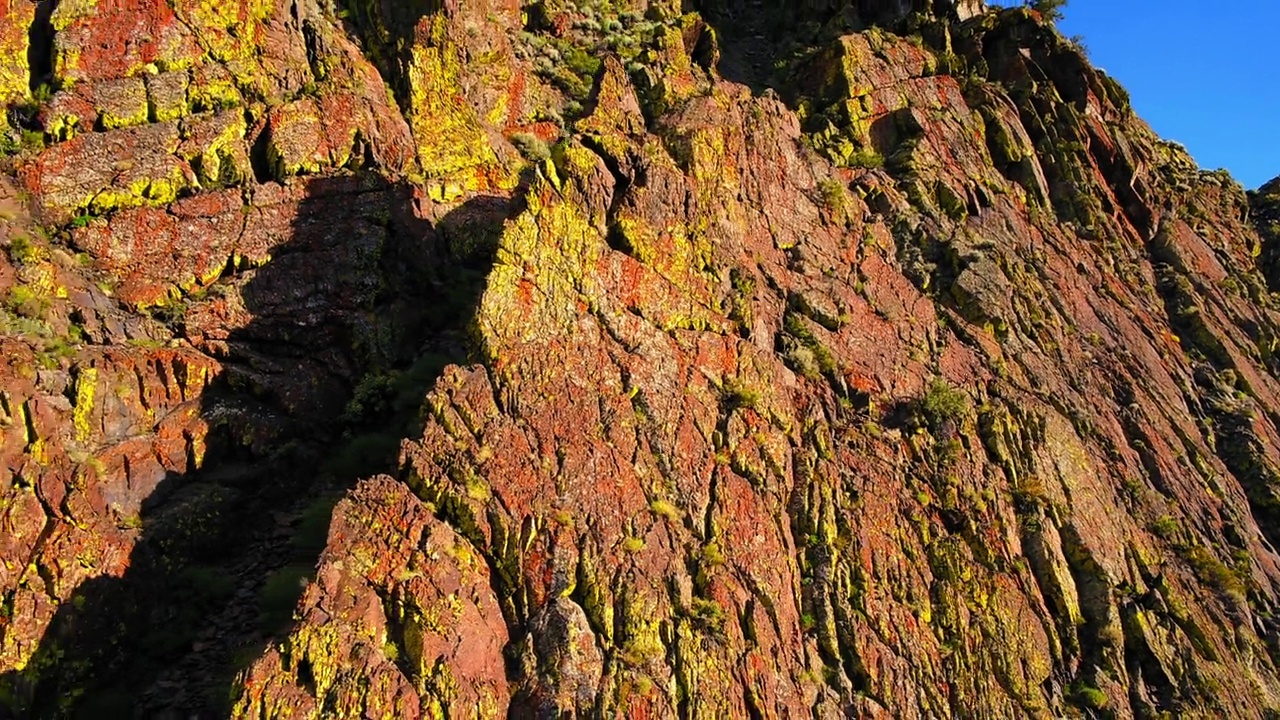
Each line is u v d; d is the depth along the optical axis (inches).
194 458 724.0
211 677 608.7
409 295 896.3
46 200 804.0
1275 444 1279.5
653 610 695.7
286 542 706.2
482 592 653.9
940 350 1064.8
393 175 945.5
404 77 1033.5
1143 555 991.0
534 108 1171.3
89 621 617.6
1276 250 1738.4
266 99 933.2
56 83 861.2
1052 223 1386.6
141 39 903.7
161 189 845.2
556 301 810.2
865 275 1085.8
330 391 813.9
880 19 1582.2
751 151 1073.5
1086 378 1171.9
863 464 896.3
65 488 650.2
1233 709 880.3
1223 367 1374.3
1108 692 837.8
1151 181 1619.1
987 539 887.1
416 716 578.9
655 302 875.4
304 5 1021.2
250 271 834.2
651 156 944.9
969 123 1403.8
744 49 1544.0
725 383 877.2
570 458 738.8
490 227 985.5
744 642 724.7
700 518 775.1
